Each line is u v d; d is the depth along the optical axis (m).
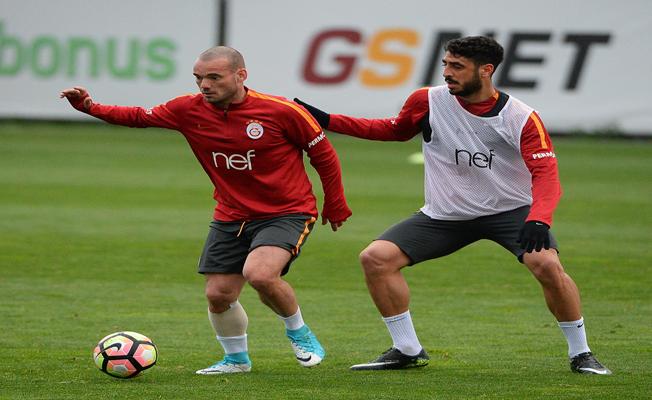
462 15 100.94
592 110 99.38
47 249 42.78
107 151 87.62
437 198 23.39
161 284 35.91
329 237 47.06
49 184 65.12
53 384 21.38
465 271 38.91
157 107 23.12
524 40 100.12
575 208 57.06
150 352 21.94
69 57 105.75
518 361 24.45
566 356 25.11
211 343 26.89
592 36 98.94
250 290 35.50
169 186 65.31
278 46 103.38
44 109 106.94
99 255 41.62
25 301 32.62
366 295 34.41
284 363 24.42
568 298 22.22
